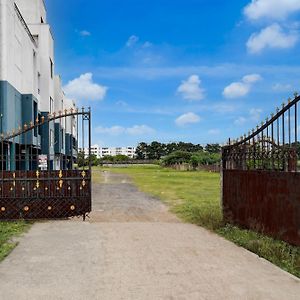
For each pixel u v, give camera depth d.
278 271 6.24
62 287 5.47
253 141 9.17
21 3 36.44
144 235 9.20
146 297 5.07
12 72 23.88
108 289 5.38
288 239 7.57
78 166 14.90
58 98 44.16
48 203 11.09
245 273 6.13
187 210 13.36
